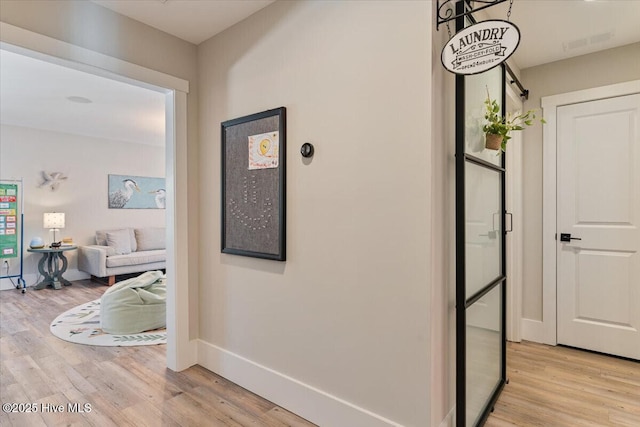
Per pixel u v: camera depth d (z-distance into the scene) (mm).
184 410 2049
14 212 5238
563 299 2975
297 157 2010
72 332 3354
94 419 1955
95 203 6113
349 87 1780
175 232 2523
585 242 2869
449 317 1748
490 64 1388
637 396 2189
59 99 4082
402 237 1604
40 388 2295
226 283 2445
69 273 5793
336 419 1833
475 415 1881
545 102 3035
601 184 2801
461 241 1639
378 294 1683
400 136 1609
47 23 1897
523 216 3160
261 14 2203
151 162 6898
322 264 1896
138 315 3385
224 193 2420
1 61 3066
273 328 2148
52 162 5637
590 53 2842
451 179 1760
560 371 2531
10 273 5289
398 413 1627
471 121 1837
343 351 1814
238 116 2348
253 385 2254
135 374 2498
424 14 1543
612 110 2752
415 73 1566
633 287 2682
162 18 2283
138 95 3941
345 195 1796
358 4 1749
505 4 2164
